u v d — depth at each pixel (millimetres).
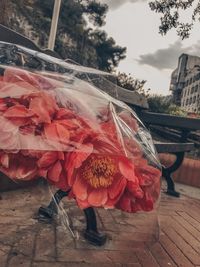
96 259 902
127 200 402
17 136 369
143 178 421
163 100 5551
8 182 1373
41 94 423
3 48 582
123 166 384
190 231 1303
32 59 586
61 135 376
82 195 373
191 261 1011
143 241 566
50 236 1003
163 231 1234
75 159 364
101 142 392
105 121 471
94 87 531
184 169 2453
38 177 405
